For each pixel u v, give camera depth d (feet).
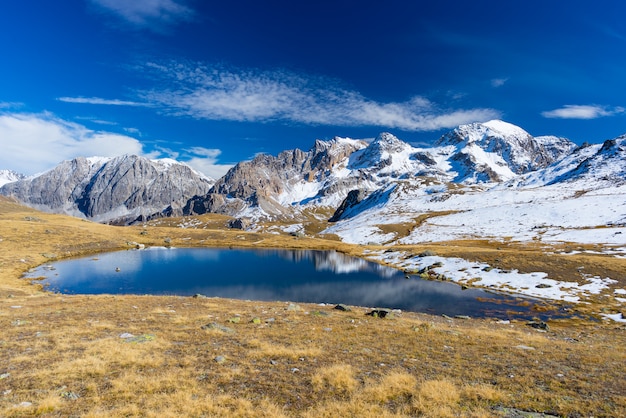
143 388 50.52
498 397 49.73
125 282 258.78
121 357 63.00
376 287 256.73
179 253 457.27
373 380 56.90
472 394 51.26
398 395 51.88
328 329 97.81
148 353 67.46
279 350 71.97
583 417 44.14
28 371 55.42
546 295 220.84
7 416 40.57
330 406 46.26
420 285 265.54
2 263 287.28
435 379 58.29
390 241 646.33
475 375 61.00
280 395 50.85
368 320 118.42
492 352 79.00
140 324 94.99
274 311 128.67
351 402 47.62
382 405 48.21
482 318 168.66
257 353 70.13
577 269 257.14
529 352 80.02
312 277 301.63
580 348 88.63
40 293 172.65
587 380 59.11
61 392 48.21
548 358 74.64
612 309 182.09
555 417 44.45
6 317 98.53
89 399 46.11
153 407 44.73
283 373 60.03
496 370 64.28
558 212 622.95
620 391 53.47
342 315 127.24
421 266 350.43
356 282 277.64
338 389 52.95
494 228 612.29
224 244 592.60
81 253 398.83
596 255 334.44
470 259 328.08
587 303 197.77
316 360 68.08
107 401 45.98
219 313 119.14
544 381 58.23
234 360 66.08
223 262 391.65
